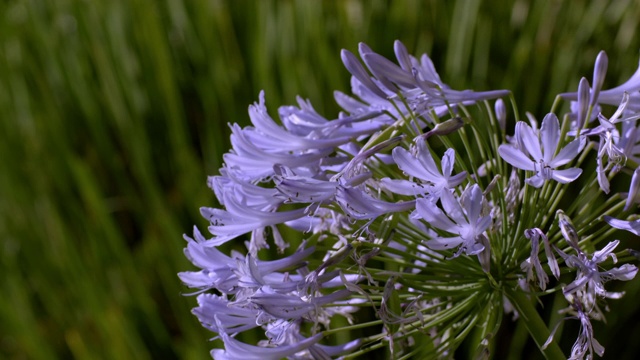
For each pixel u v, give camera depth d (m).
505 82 1.58
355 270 0.93
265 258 1.40
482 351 0.89
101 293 1.57
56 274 1.71
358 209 0.87
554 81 1.56
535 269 0.89
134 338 1.51
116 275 1.58
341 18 1.71
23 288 1.68
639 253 0.89
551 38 1.68
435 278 0.91
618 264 1.04
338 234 0.92
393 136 0.90
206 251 0.90
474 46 1.71
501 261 0.91
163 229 1.51
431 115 0.92
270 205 0.90
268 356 0.90
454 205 0.86
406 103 0.90
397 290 0.92
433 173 0.87
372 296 0.90
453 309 0.91
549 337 0.89
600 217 0.90
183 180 1.58
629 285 1.43
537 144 0.87
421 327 0.90
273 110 1.60
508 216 0.92
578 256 0.87
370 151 0.89
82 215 1.66
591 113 0.91
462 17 1.58
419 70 0.93
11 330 1.67
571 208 0.91
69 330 1.64
